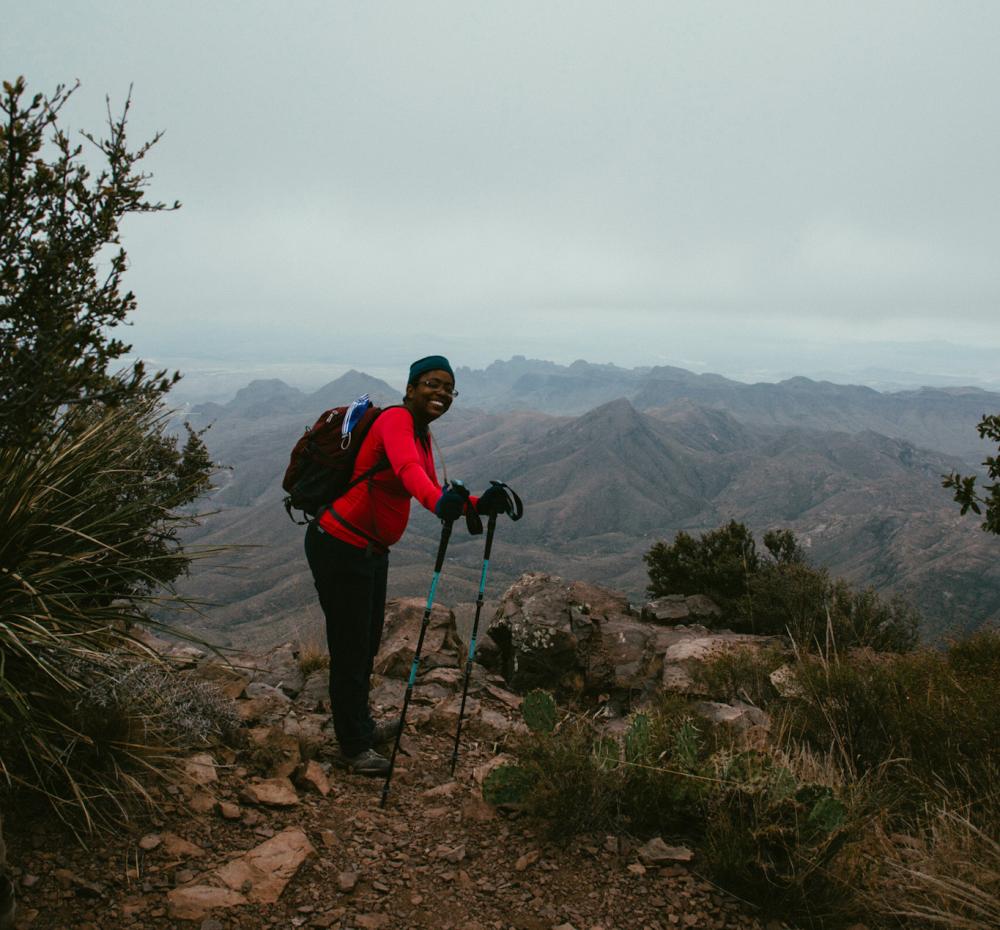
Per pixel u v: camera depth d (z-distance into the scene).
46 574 3.15
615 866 3.24
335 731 4.17
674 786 3.55
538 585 7.64
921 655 5.73
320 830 3.38
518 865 3.20
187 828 3.15
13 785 3.04
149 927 2.52
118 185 2.82
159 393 3.13
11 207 2.52
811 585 8.13
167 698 3.74
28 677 3.12
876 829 3.48
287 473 4.16
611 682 6.66
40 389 2.51
